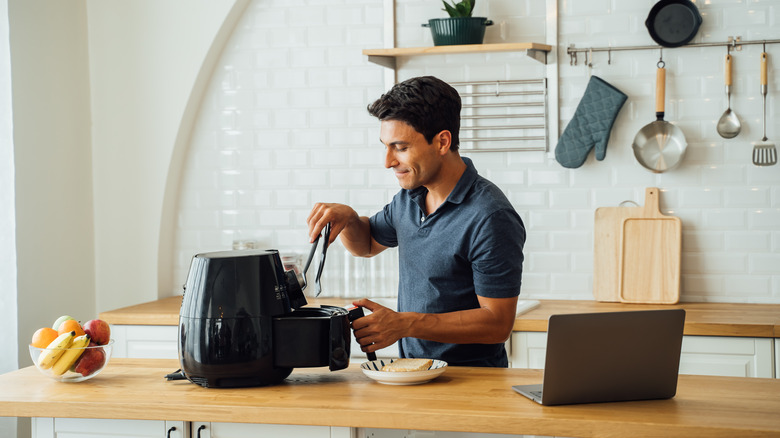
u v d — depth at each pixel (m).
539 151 3.81
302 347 2.01
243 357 1.98
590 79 3.70
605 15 3.72
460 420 1.76
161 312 3.64
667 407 1.82
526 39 3.79
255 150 4.12
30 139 3.71
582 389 1.83
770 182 3.59
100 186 4.16
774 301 3.61
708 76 3.63
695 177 3.67
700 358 3.18
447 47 3.62
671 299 3.63
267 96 4.09
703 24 3.63
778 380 2.08
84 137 4.09
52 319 3.85
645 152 3.67
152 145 4.10
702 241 3.67
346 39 3.99
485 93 3.85
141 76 4.09
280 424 1.89
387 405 1.84
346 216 2.43
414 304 2.41
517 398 1.90
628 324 1.82
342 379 2.12
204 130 4.17
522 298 3.86
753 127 3.60
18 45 3.63
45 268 3.80
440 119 2.16
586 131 3.70
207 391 2.01
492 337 2.19
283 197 4.11
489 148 3.85
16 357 3.60
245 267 2.01
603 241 3.73
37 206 3.75
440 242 2.31
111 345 2.17
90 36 4.11
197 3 4.02
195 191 4.19
